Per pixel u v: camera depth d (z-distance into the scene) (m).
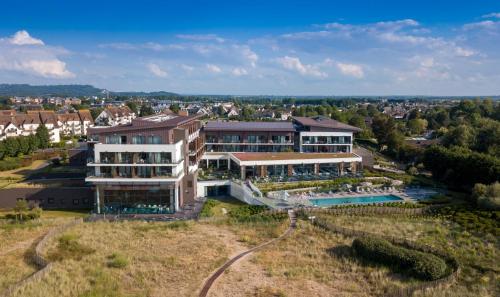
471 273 40.69
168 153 68.75
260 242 50.75
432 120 194.75
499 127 113.31
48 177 84.44
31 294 34.38
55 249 47.25
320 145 102.19
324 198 76.25
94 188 69.75
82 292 35.56
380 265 42.28
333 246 48.78
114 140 69.75
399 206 68.12
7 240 51.19
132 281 38.56
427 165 96.31
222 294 35.97
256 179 85.06
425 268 39.12
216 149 101.25
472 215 60.50
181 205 73.12
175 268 41.84
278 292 36.38
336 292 36.66
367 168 99.75
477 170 79.12
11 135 145.88
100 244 49.28
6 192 71.62
